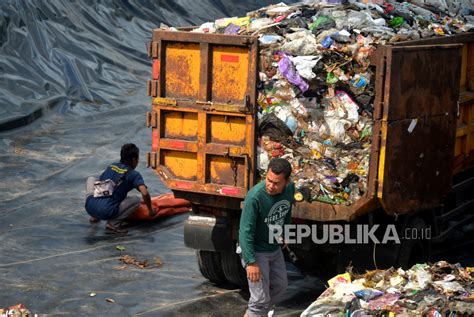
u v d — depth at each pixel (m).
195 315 18.83
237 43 17.78
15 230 24.53
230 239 19.34
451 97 18.64
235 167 18.50
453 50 18.41
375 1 21.16
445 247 24.22
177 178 19.16
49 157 33.03
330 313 15.34
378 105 16.81
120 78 46.97
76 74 44.09
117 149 34.62
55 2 48.62
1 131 36.12
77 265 21.86
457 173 21.88
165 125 19.02
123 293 19.97
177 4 60.50
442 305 14.88
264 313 16.77
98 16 51.81
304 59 17.30
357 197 17.39
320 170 17.64
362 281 16.58
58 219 25.80
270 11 20.08
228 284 20.86
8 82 40.56
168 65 18.69
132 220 25.78
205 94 18.31
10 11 44.03
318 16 19.14
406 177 17.67
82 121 39.41
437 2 24.27
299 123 17.69
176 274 21.52
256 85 17.88
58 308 18.84
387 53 16.56
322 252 19.92
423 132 17.91
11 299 19.23
